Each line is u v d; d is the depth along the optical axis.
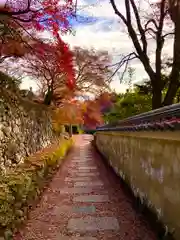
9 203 2.87
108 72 9.23
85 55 10.62
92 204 4.29
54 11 4.56
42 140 8.86
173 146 2.52
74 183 6.00
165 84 5.91
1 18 4.37
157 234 2.91
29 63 8.27
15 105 5.75
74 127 32.94
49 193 5.03
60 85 10.59
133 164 4.30
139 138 3.88
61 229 3.25
